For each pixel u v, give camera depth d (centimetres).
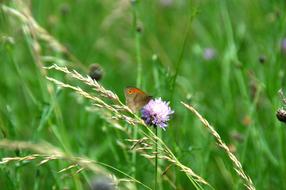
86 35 1180
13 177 677
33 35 818
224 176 800
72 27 1205
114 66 1146
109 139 759
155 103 575
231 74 990
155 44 1147
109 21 1164
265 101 930
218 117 931
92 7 1277
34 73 1017
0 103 867
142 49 1138
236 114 948
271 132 859
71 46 1141
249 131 821
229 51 976
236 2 1143
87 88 975
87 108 740
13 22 904
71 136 900
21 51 1054
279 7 964
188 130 858
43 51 957
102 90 568
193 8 769
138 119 563
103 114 753
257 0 1122
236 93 991
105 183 582
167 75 756
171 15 1299
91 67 725
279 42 900
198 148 702
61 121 757
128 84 1086
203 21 1185
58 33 1125
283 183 786
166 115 572
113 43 1221
